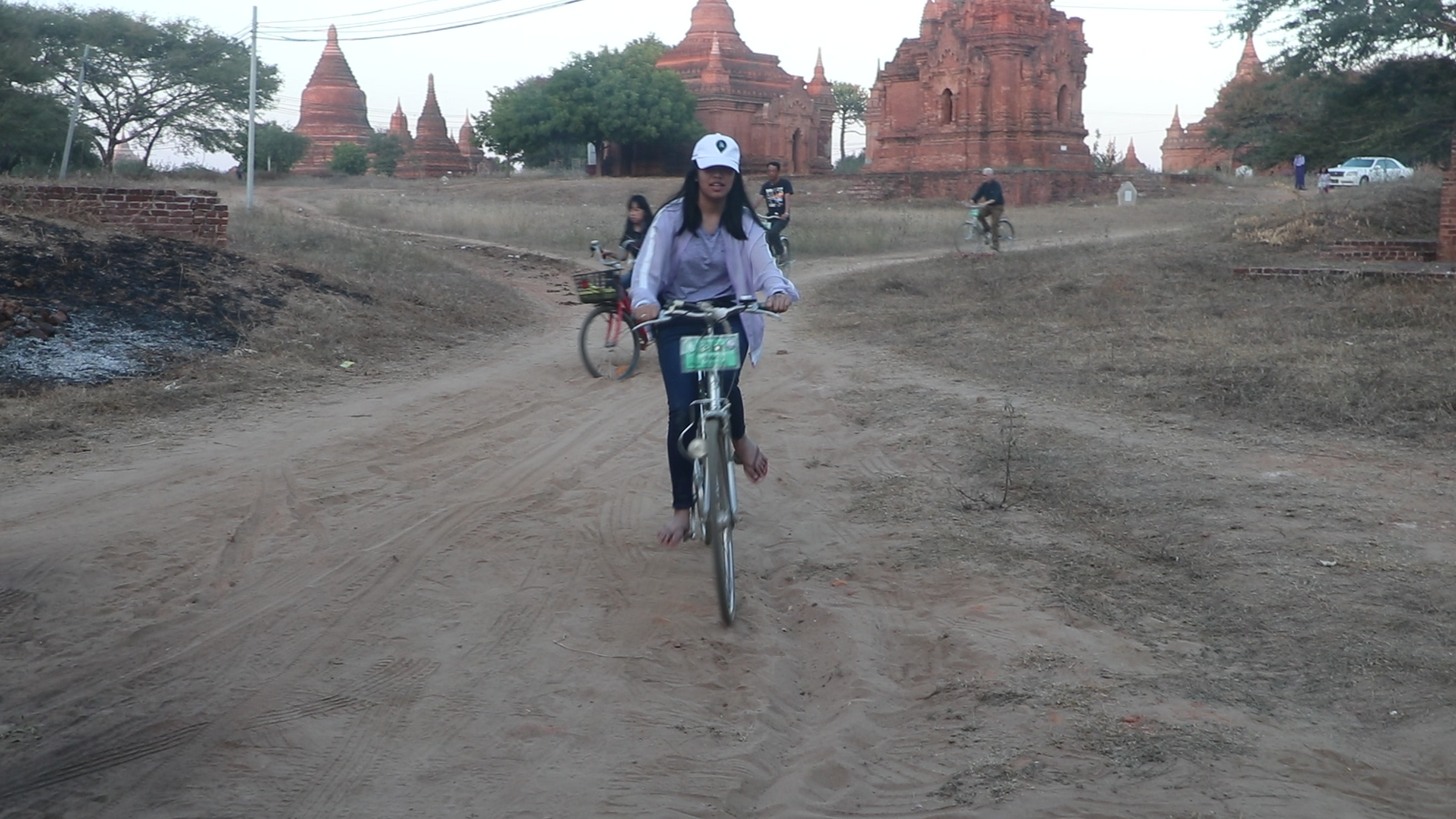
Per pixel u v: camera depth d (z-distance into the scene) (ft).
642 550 18.78
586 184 170.60
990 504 20.52
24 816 11.05
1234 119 162.30
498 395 32.07
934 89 159.74
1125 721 12.41
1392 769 11.52
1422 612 15.16
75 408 27.48
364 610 16.11
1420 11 74.59
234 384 31.09
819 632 15.46
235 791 11.51
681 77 216.13
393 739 12.59
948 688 13.50
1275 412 26.45
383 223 99.50
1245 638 14.64
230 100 187.73
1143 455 23.39
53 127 152.15
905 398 30.42
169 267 40.96
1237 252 55.83
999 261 61.41
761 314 15.76
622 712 13.20
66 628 15.31
